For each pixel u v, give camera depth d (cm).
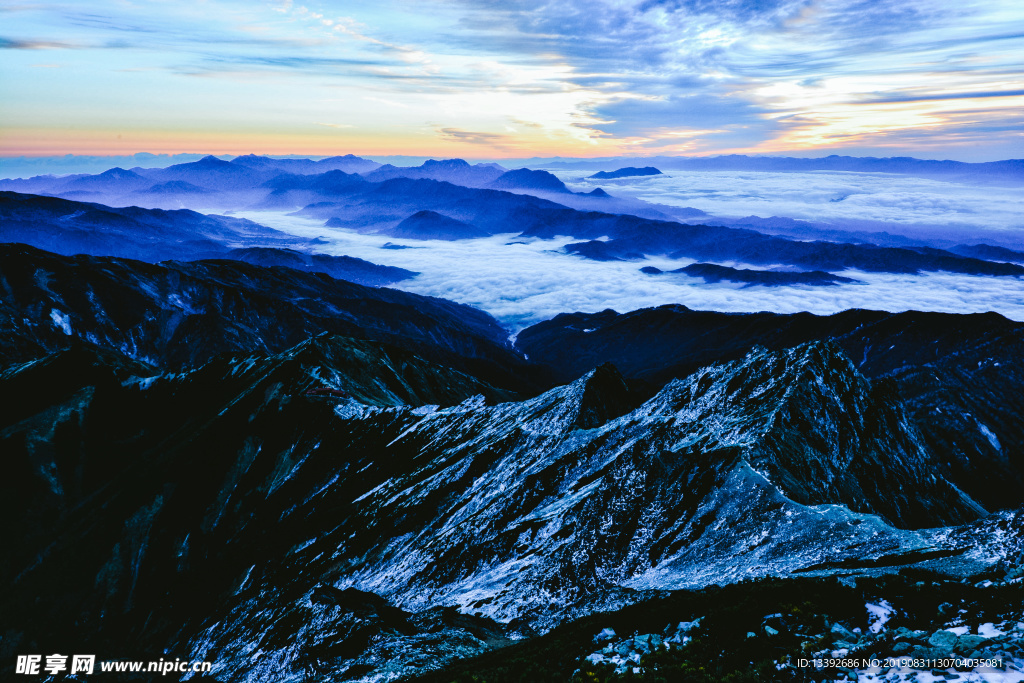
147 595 10162
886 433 8131
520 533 6650
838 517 4453
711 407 8094
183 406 15362
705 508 5428
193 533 11200
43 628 9775
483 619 5275
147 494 11831
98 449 13925
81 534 11388
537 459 8869
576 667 2392
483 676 2716
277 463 12519
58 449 13575
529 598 5291
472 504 8494
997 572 2548
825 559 3838
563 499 7125
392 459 11481
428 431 11969
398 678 4119
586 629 2934
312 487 11650
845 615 2162
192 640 8725
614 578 5125
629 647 2389
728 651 2062
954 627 1959
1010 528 2938
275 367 15575
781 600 2353
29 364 16362
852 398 8356
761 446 6262
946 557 3002
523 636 4653
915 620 2050
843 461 7094
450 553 7200
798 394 7612
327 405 13800
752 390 8144
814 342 8806
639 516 5719
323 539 9638
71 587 10394
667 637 2391
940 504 7512
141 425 14900
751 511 5022
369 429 12862
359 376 16375
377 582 7662
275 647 6525
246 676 6300
